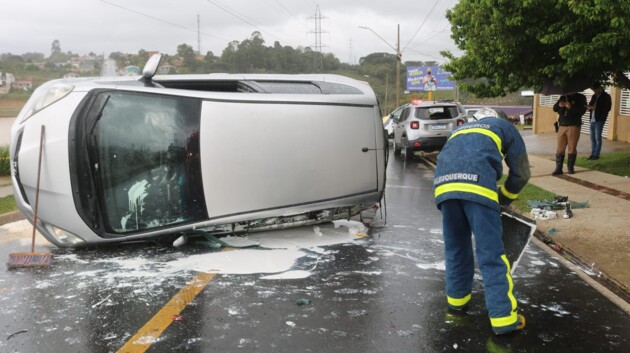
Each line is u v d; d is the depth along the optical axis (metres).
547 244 6.55
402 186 11.35
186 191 5.98
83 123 5.78
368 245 6.39
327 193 6.50
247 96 6.18
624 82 11.45
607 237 6.47
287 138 6.23
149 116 5.95
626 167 11.52
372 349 3.78
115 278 5.22
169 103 5.98
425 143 15.91
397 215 8.16
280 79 7.01
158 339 3.93
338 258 5.87
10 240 6.87
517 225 4.34
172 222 6.01
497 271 3.97
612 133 17.80
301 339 3.93
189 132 5.95
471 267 4.40
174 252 6.05
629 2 7.81
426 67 64.19
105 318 4.30
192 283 5.08
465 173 4.00
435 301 4.66
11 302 4.64
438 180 4.18
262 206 6.20
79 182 5.76
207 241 6.30
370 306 4.55
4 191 11.06
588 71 9.70
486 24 10.66
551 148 17.08
